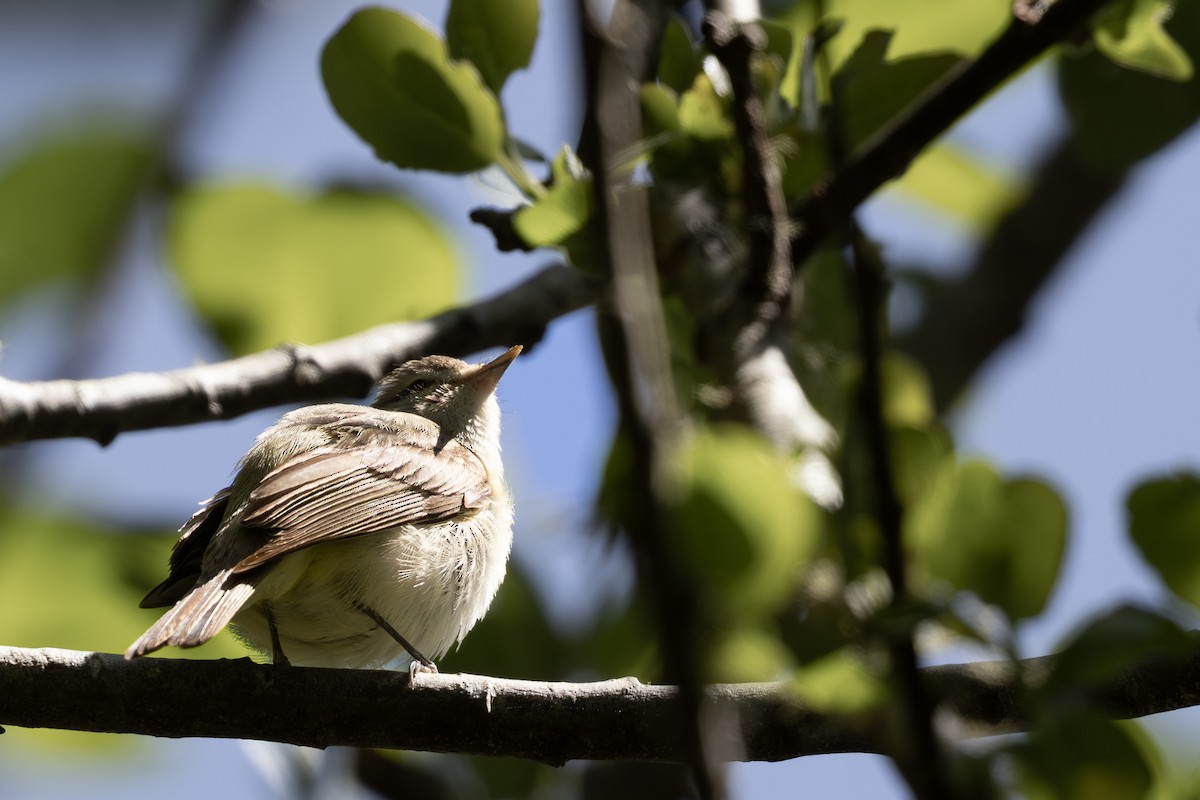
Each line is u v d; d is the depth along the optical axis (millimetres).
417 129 8250
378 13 8125
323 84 8227
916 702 4895
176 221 9492
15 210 9125
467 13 8344
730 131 8133
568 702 8148
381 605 10258
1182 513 5832
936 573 5535
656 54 9023
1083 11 7875
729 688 6938
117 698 8039
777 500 4641
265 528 9664
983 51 8047
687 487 4570
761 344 6879
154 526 9484
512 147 8469
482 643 9297
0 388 8711
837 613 5148
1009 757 5039
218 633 8953
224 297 9734
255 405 9328
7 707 7922
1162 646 5184
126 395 9039
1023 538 5535
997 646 5398
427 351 9820
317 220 9711
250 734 8188
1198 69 9484
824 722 6848
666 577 4145
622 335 4453
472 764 9219
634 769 9609
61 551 9078
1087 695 5891
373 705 8180
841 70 8391
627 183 7648
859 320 5547
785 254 7148
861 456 5824
